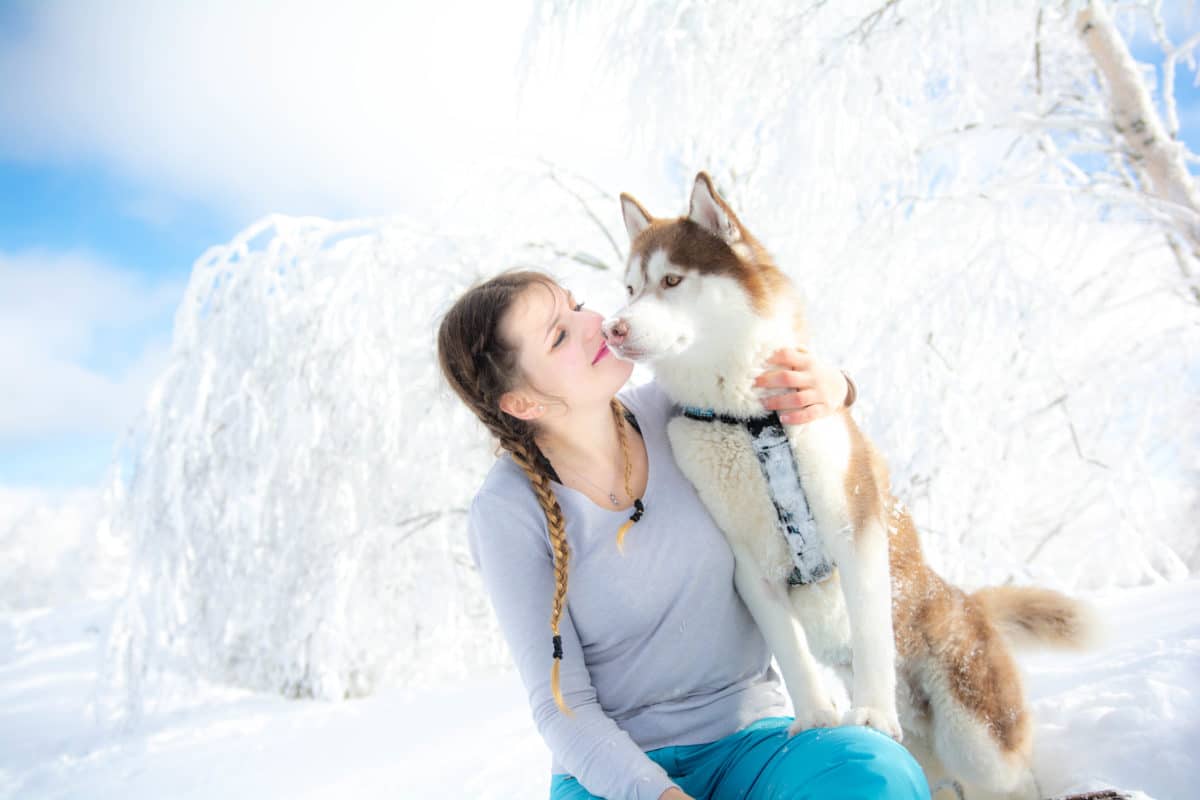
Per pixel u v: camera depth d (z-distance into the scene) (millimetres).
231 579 5531
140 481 5367
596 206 6191
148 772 4500
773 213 4820
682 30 4555
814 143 4535
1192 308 4953
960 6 4691
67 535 13031
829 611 2088
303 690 5793
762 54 4672
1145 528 4492
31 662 8641
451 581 5844
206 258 5543
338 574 5379
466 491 5762
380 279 5379
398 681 5918
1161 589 3768
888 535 2189
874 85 4551
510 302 1793
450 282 5449
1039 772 2211
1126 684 2328
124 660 5434
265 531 5457
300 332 5359
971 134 4887
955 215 4691
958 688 2225
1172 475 5184
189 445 5336
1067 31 5273
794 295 2402
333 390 5203
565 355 1791
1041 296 4426
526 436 1848
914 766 1438
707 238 2303
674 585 1765
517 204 5992
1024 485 4863
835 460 1942
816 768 1410
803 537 1947
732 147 5098
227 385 5406
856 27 4695
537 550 1780
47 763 5137
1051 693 2502
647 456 1939
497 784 2920
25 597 12711
